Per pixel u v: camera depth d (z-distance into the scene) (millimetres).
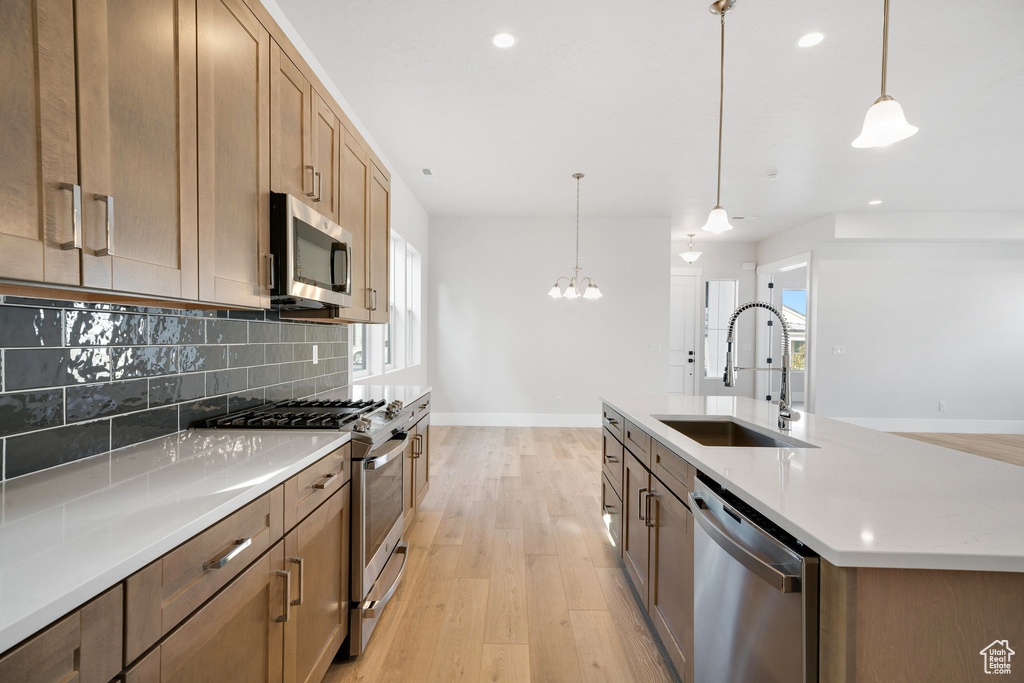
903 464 1402
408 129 3656
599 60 2732
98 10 971
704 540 1370
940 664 857
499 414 6457
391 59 2738
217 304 1497
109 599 721
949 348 6578
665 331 6426
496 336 6438
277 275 1721
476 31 2484
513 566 2592
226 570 1021
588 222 6434
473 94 3127
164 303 1456
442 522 3188
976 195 5277
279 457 1374
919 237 6051
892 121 1470
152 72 1131
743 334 7863
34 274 832
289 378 2619
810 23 2373
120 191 1030
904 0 2201
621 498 2482
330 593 1610
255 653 1146
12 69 794
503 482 4043
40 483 1122
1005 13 2281
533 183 4965
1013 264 6551
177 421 1710
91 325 1348
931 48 2568
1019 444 5672
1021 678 864
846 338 6566
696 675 1424
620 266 6430
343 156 2354
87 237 941
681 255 6641
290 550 1312
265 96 1652
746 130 3652
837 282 6520
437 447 5258
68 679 650
